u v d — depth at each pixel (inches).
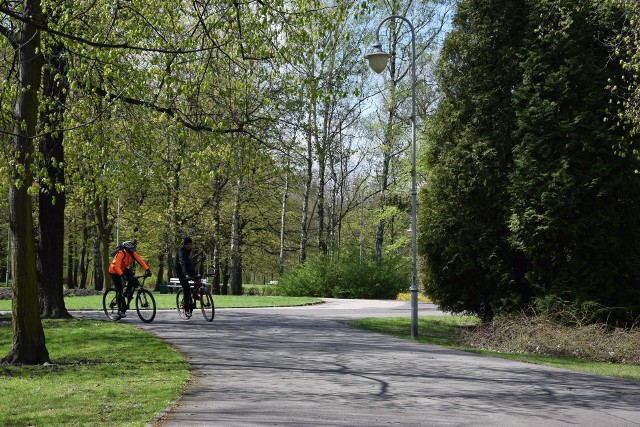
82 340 532.1
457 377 393.1
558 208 761.0
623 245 764.6
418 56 1540.4
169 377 364.5
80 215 1711.4
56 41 418.0
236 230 1752.0
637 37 631.8
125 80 416.8
